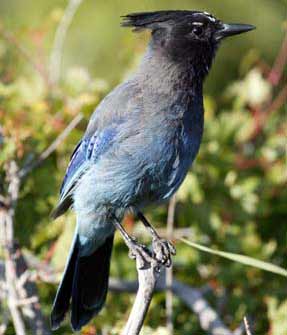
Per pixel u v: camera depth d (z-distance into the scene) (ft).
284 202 40.32
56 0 54.39
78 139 39.52
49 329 38.83
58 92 40.24
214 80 56.18
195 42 37.86
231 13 56.95
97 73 53.47
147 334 34.06
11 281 34.42
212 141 40.73
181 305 39.22
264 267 29.71
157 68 37.45
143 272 30.07
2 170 36.22
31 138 38.19
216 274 39.60
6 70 42.47
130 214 38.04
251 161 40.91
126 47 43.16
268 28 57.00
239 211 39.91
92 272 37.50
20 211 38.83
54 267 37.70
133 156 36.35
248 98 42.27
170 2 55.62
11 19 53.57
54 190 39.01
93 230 37.55
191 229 39.73
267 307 39.04
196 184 39.32
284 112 45.42
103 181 36.78
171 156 36.42
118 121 36.73
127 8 55.16
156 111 36.47
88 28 54.54
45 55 45.03
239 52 56.70
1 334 35.06
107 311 38.58
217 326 36.99
